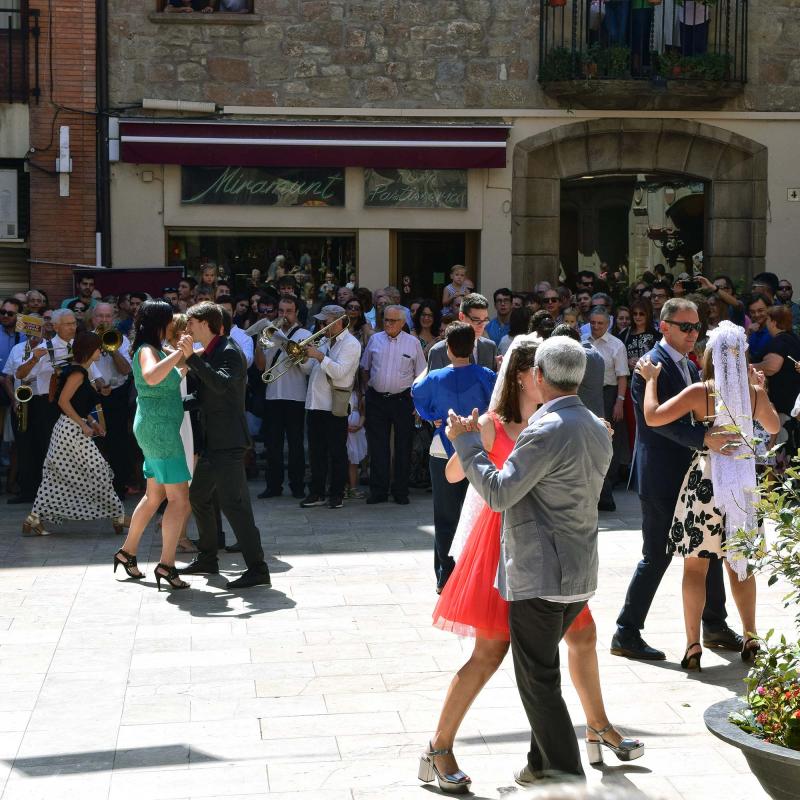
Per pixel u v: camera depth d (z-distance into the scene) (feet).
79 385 31.30
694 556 19.43
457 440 14.53
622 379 36.50
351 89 49.73
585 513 14.29
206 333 25.49
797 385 33.96
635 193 52.49
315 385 34.58
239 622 22.80
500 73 50.08
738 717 12.69
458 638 21.63
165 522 25.57
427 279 51.57
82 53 48.39
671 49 50.78
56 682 19.33
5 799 14.83
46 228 48.80
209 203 49.62
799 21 51.08
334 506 35.22
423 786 15.23
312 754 16.29
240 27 49.21
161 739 16.85
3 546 30.14
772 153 51.67
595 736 15.99
